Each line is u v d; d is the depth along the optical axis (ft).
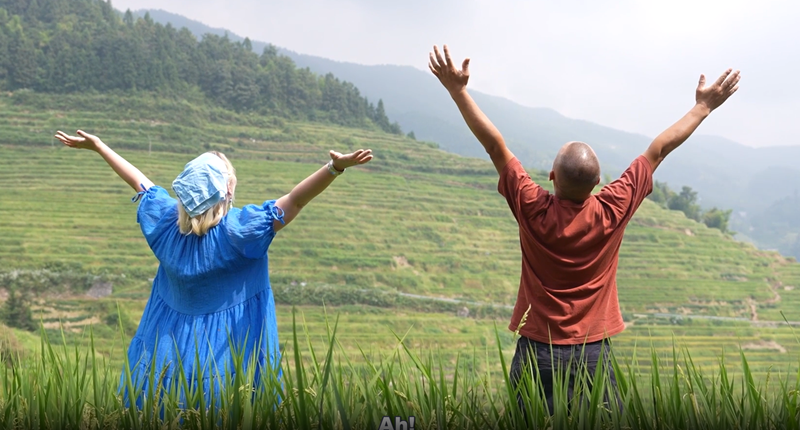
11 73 620.90
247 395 6.31
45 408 6.39
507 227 510.99
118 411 6.26
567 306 7.95
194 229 7.98
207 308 8.07
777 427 6.37
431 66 8.73
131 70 654.53
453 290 414.82
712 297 409.28
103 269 356.18
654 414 6.45
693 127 8.94
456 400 6.59
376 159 595.06
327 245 433.89
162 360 7.80
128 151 552.41
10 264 347.56
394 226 474.49
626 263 445.37
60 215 407.44
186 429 6.25
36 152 505.25
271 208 8.20
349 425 5.88
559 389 6.61
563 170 7.98
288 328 318.65
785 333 339.36
